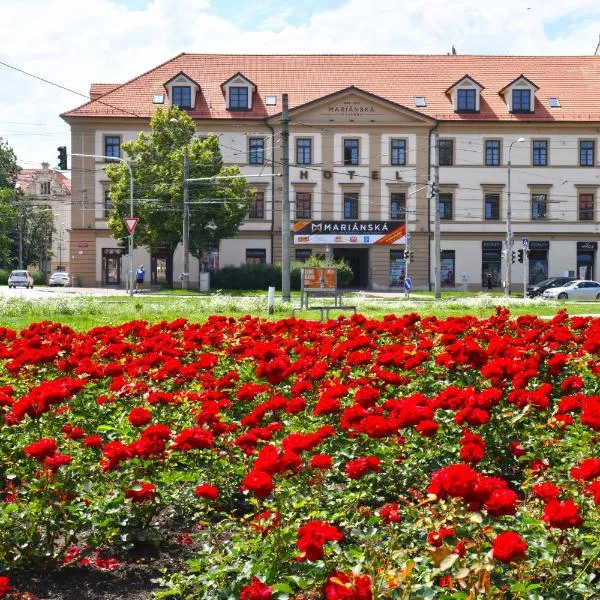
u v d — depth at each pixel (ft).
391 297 163.94
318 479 18.58
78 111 205.98
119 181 187.62
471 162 209.87
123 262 210.18
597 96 216.54
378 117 207.21
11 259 325.42
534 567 14.53
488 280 208.54
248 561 15.21
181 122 190.49
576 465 20.84
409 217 209.36
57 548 18.24
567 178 212.23
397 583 12.44
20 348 31.76
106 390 28.89
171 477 19.17
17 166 338.13
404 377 26.99
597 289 178.09
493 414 22.40
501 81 219.61
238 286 197.26
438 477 14.03
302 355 31.37
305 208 208.54
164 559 18.60
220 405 23.08
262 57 222.69
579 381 25.91
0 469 22.12
